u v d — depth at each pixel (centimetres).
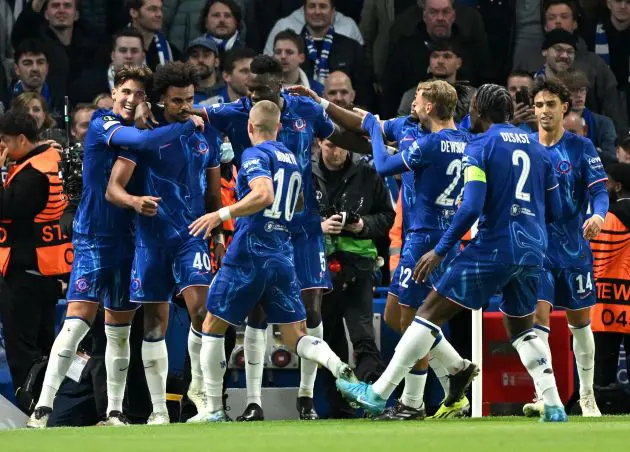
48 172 3669
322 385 3766
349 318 3703
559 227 3472
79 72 4816
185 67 3130
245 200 2950
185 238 3172
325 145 3697
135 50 4606
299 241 3356
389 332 3844
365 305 3703
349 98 4450
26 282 3672
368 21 5072
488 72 4959
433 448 2038
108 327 3269
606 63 4984
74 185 3416
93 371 3591
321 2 4791
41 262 3678
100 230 3216
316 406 3781
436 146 3100
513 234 2803
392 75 4806
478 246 2812
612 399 3866
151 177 3156
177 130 3109
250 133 3127
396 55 4809
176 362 3653
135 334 3578
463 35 4906
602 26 4994
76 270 3231
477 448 2033
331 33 4831
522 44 4956
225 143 3512
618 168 3869
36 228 3681
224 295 3062
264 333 3378
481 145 2805
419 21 4934
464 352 3819
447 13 4812
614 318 3853
